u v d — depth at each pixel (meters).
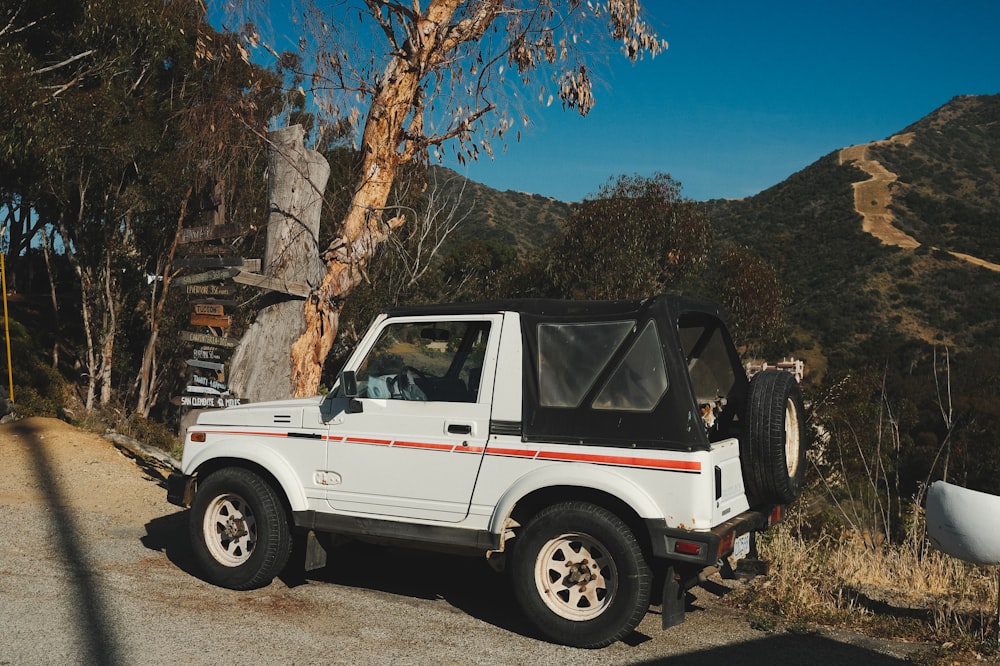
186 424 9.95
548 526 4.85
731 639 5.07
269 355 9.23
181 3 13.83
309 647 4.75
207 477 5.96
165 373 24.17
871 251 66.25
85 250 22.50
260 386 9.20
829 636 5.15
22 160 17.09
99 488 9.13
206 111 10.29
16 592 5.57
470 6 9.48
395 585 6.14
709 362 5.81
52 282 25.73
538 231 79.25
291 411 5.80
